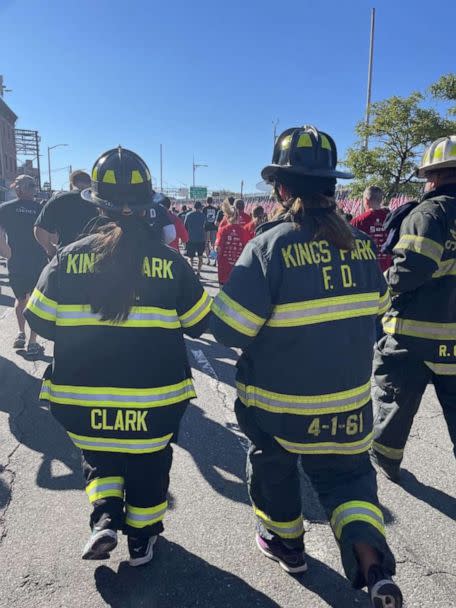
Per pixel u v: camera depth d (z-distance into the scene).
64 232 3.89
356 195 14.47
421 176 2.72
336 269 1.76
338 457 1.81
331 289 1.74
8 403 4.11
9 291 9.05
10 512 2.69
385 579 1.48
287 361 1.77
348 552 1.59
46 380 2.09
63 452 3.34
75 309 1.89
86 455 2.11
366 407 1.85
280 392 1.79
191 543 2.50
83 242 1.96
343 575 2.30
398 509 2.80
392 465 3.00
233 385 4.74
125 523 2.15
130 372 1.92
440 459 3.36
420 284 2.47
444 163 2.47
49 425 3.73
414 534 2.59
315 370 1.74
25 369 4.89
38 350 5.37
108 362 1.91
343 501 1.73
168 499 2.86
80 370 1.93
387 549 1.59
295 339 1.74
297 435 1.80
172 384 2.02
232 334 1.76
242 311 1.73
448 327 2.57
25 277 5.25
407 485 3.04
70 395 1.95
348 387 1.78
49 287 1.93
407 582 2.27
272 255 1.73
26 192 5.14
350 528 1.63
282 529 2.19
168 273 1.95
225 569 2.32
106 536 1.89
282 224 1.81
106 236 1.91
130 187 1.94
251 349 1.88
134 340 1.91
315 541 2.53
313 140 1.82
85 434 1.98
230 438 3.63
